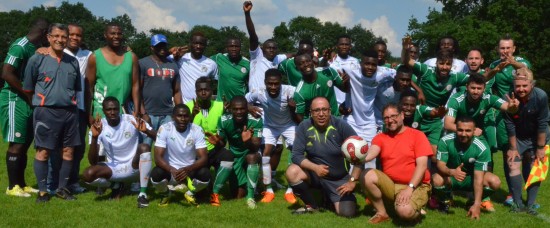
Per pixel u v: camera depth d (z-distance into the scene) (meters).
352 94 8.62
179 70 9.38
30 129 7.83
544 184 9.36
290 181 6.92
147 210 6.99
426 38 44.50
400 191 6.50
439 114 7.37
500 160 13.05
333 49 10.16
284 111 8.25
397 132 6.70
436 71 8.07
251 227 6.21
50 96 7.14
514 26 41.62
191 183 7.19
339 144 6.90
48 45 7.84
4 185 8.42
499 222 6.60
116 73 8.03
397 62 9.71
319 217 6.75
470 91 7.14
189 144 7.30
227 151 7.52
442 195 7.16
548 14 42.00
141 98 8.49
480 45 39.88
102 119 7.71
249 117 7.68
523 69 7.19
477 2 45.12
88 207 7.07
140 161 7.20
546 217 6.92
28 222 6.21
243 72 9.84
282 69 9.66
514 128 7.41
